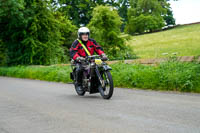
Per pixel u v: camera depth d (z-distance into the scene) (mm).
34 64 19531
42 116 4863
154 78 8586
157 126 3951
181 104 5730
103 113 4949
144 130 3764
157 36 44062
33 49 18609
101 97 7066
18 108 5723
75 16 36969
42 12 19266
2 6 17688
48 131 3893
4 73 17109
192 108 5270
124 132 3701
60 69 13492
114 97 6922
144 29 60500
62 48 22484
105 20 20359
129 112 4977
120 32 20719
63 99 6848
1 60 20734
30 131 3932
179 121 4219
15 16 18328
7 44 20328
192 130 3709
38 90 8984
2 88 9875
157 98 6629
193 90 7734
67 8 35031
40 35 19500
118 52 20266
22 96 7594
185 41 33062
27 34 18984
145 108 5324
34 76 14250
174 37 39406
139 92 7840
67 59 21953
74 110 5328
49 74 13203
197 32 41562
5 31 19906
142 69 9898
